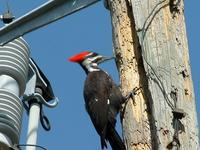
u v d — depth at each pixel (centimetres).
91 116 1323
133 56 1223
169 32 1159
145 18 1171
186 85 1126
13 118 1280
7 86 1316
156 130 1099
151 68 1136
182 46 1155
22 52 1355
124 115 1206
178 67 1133
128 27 1233
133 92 1202
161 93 1115
